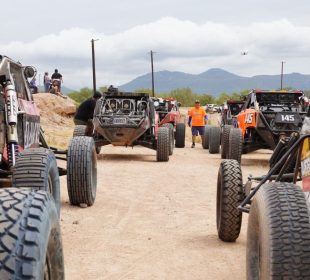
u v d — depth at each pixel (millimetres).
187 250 6363
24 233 2363
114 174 13156
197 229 7414
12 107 6133
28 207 2498
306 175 4301
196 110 25375
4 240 2322
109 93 17578
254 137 15680
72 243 6555
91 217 7996
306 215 3658
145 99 17609
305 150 4508
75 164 8516
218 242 6715
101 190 10539
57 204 6438
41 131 8789
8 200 2512
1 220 2389
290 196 3801
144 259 5996
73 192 8594
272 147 15242
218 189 6762
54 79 34250
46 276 2654
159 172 13766
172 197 9891
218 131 20906
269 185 3998
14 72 7250
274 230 3609
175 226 7574
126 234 7059
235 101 24125
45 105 29969
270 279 3535
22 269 2275
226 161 6543
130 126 16609
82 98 76750
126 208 8766
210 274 5555
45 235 2471
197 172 13969
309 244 3547
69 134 25500
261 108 15805
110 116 16797
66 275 5387
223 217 6383
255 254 4168
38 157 6027
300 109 15805
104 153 19094
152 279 5355
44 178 5883
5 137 6215
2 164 6426
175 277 5434
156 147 17031
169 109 25500
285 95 16109
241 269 5719
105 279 5312
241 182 6352
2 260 2275
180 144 24984
